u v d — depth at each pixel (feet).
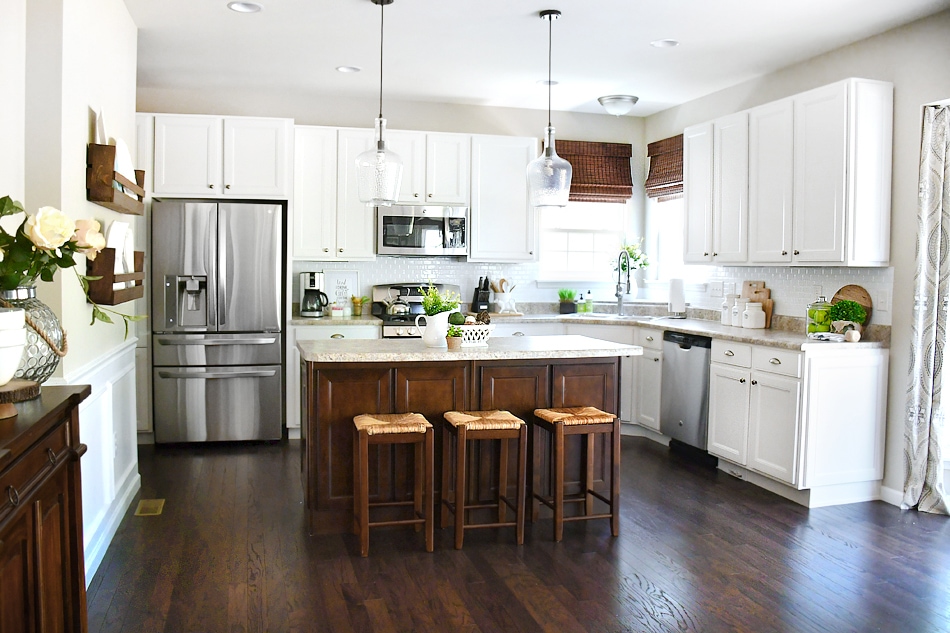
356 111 20.43
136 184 12.41
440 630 8.86
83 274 10.19
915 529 12.55
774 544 11.78
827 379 13.55
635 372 19.10
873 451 14.05
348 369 11.94
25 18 9.09
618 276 21.35
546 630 8.89
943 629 9.08
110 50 12.01
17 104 8.93
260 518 12.75
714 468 16.25
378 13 13.50
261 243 17.92
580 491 13.16
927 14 13.11
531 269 22.07
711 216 17.15
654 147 21.85
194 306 17.74
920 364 13.39
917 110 13.41
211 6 13.19
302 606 9.46
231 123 18.17
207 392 17.93
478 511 12.70
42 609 5.87
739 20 13.60
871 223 13.70
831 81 15.43
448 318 12.86
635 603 9.63
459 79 18.25
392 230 19.45
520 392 12.70
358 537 11.87
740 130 16.15
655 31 14.30
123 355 12.87
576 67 16.99
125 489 13.08
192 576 10.33
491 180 20.34
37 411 5.96
